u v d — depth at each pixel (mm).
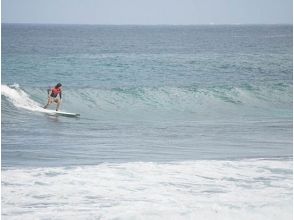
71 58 167375
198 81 115000
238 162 41438
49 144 51812
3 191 32156
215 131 63625
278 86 101312
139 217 27781
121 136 58656
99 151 48438
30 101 80688
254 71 134625
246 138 57594
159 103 89000
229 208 29453
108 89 89750
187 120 77125
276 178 36688
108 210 29016
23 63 147750
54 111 74312
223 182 35438
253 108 91375
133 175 36625
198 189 33594
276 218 27938
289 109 90438
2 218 27406
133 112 84250
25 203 30047
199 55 184750
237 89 97188
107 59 163625
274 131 63625
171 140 55875
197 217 27812
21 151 47406
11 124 64938
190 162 41062
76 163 42312
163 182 35062
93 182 34625
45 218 27594
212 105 91312
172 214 28266
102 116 78562
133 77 120438
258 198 31734
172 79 117812
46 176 35906
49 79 116812
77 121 70750
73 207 29469
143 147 50906
